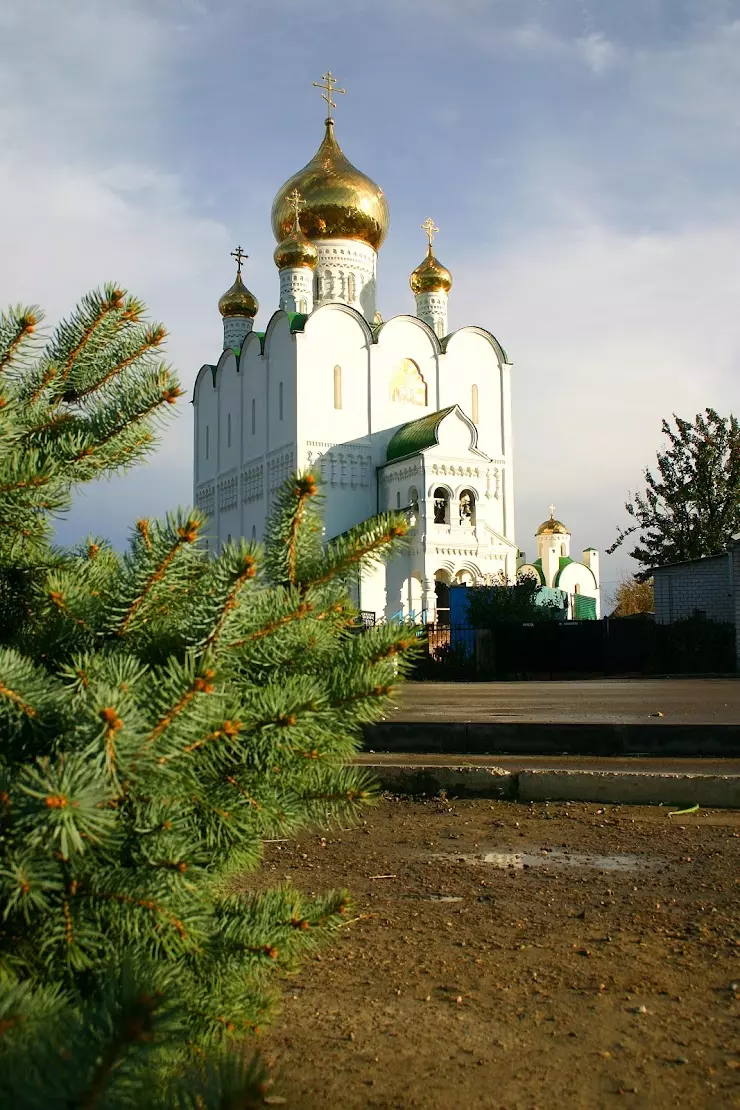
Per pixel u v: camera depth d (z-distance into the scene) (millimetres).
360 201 59812
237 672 3080
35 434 3381
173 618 3100
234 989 3055
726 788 8141
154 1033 1699
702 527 42281
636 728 10594
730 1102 3098
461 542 50406
